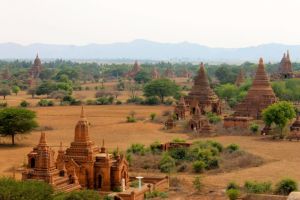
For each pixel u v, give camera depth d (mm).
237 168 87375
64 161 71000
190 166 86500
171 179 77125
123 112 178125
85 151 71812
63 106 198250
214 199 63875
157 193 66375
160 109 187375
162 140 119625
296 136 120562
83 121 72875
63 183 64938
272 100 148750
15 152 103312
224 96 197375
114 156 77375
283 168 86688
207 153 90875
